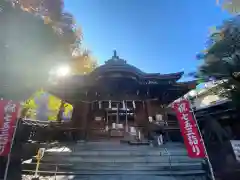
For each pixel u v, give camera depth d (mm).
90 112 15031
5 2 6418
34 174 7457
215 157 9219
